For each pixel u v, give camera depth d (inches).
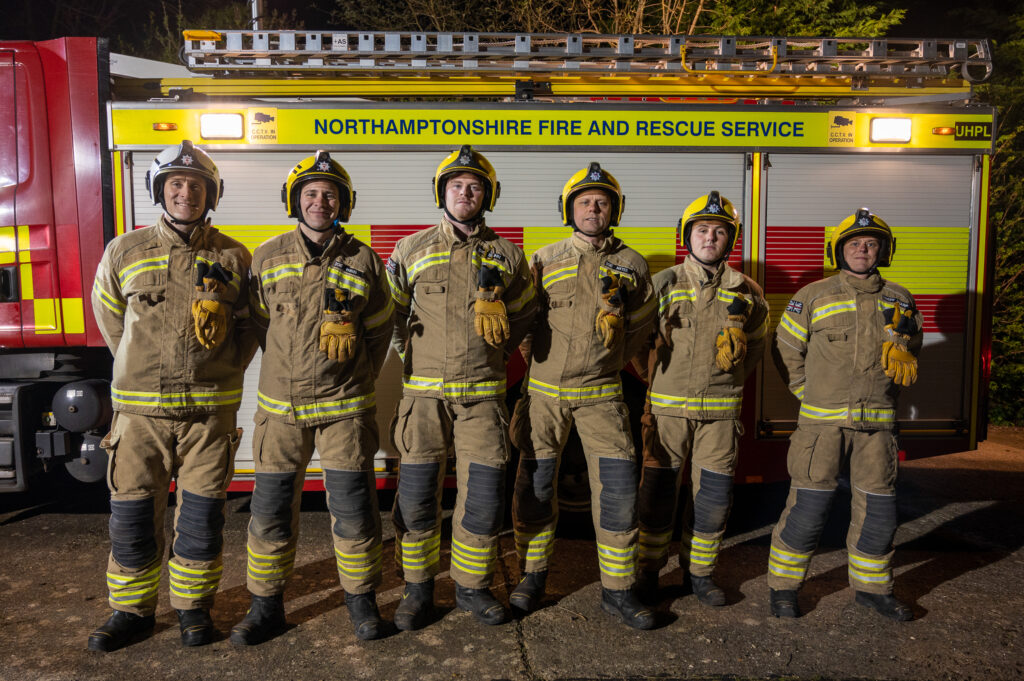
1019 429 280.7
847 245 124.1
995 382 285.9
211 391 113.6
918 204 158.4
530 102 153.2
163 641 115.8
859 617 124.5
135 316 110.7
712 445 125.8
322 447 115.4
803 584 133.4
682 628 120.5
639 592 129.0
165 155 112.2
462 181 117.5
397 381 155.9
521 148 153.0
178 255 112.9
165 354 110.7
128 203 151.9
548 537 127.0
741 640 116.7
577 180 122.1
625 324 124.0
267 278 113.0
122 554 112.7
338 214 116.6
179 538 114.2
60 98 154.3
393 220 153.3
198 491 113.6
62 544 155.9
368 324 117.7
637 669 108.4
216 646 114.3
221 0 438.9
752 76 168.4
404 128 152.2
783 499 189.6
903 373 119.4
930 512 181.6
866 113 156.2
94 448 161.6
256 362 155.9
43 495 188.9
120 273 112.5
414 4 384.8
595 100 168.9
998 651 113.8
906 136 157.0
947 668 109.0
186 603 114.4
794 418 159.5
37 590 134.1
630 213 155.0
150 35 431.2
